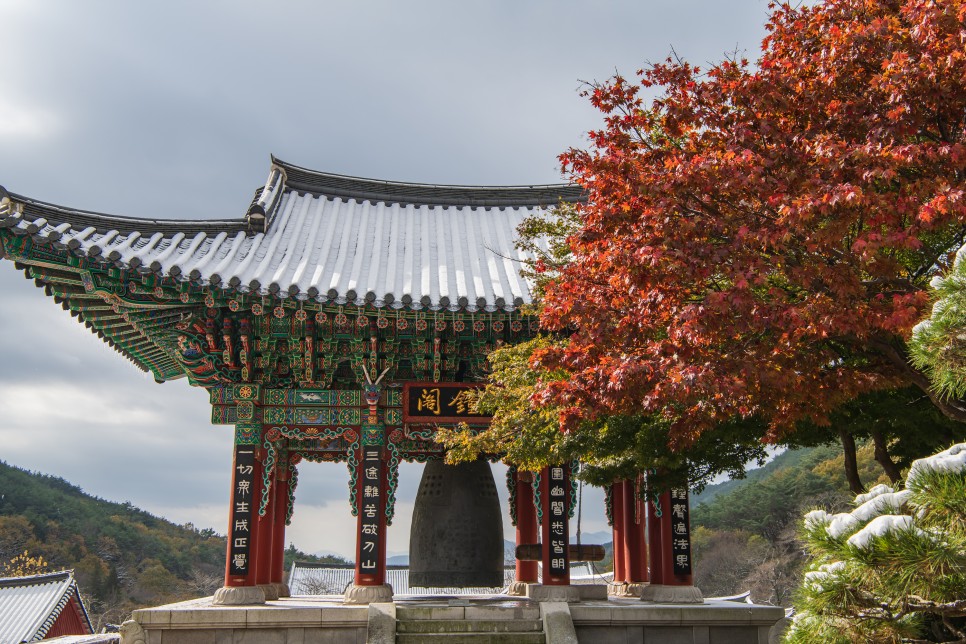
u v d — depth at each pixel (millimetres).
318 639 16781
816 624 6965
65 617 50719
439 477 20312
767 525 75188
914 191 9961
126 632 16266
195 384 19406
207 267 18656
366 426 19531
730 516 80625
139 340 21406
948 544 5805
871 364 12242
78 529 107438
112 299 17766
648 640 17250
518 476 21531
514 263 21703
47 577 50406
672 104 11984
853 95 10891
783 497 75438
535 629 17000
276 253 20656
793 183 10625
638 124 12633
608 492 23406
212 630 16594
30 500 112125
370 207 25391
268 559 20594
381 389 19750
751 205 11375
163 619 16422
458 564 19469
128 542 110375
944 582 6156
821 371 12062
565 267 14969
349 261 21234
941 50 9906
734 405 12258
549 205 26438
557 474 19266
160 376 24078
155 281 17750
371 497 19062
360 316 18719
